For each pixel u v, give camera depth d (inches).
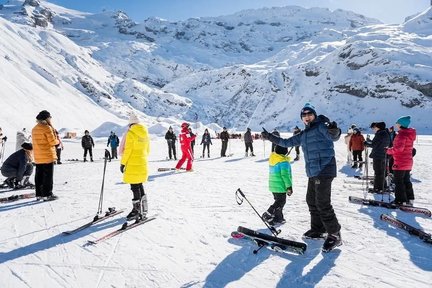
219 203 298.2
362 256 179.8
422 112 3083.2
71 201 306.7
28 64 3789.4
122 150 235.3
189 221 242.1
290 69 4931.1
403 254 181.9
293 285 149.4
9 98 2348.7
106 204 295.0
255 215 259.0
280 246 185.2
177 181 424.5
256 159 733.9
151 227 228.2
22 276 157.8
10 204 295.9
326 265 169.0
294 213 264.7
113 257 179.5
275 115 4249.5
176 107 5615.2
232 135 2052.2
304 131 196.2
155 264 171.3
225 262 173.6
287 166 233.1
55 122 2534.5
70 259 176.9
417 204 299.6
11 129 1784.0
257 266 168.9
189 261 175.2
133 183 235.9
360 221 242.5
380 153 336.5
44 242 200.8
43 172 306.3
